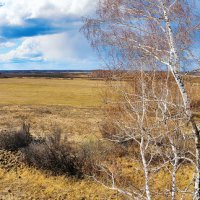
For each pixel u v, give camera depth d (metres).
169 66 6.65
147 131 6.56
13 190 12.84
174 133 6.99
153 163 11.66
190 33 7.09
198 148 6.56
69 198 12.45
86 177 14.15
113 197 12.41
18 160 15.64
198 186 6.50
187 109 6.43
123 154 15.55
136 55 7.16
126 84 7.27
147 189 6.54
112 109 10.49
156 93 6.93
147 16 7.04
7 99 50.22
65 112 35.06
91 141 16.52
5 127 25.12
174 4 7.03
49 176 14.54
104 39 7.64
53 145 15.38
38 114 33.12
